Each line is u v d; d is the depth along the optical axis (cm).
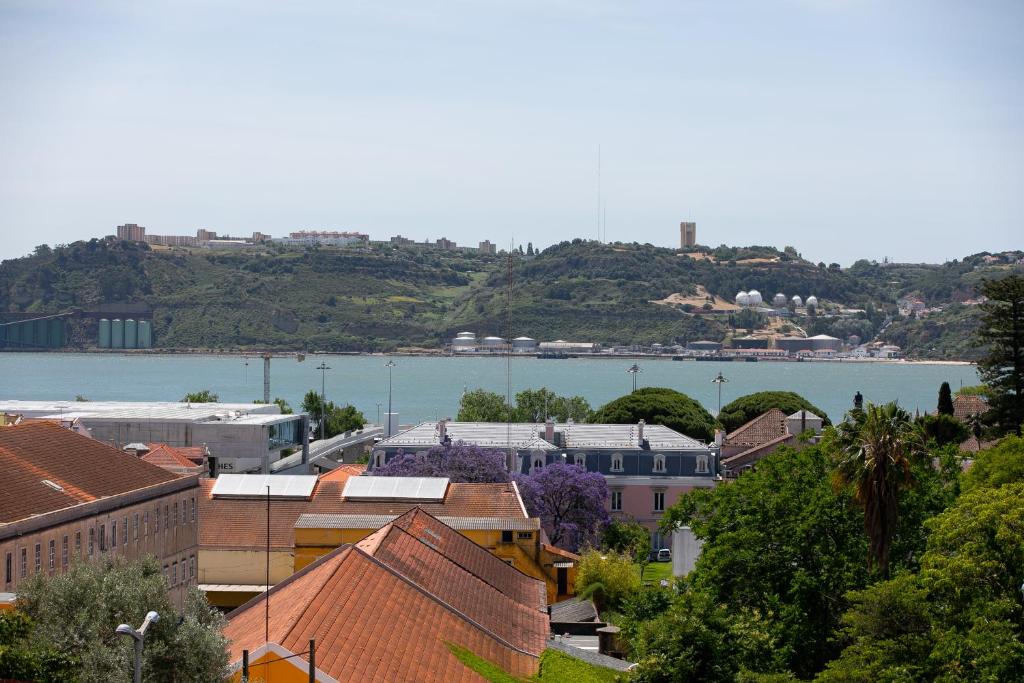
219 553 10112
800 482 8094
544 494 14012
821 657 7219
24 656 4462
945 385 14112
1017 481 7488
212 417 18725
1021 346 12875
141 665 4172
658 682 5950
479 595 7281
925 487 7788
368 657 5197
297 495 10588
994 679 5309
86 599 4891
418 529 8219
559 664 6406
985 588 5919
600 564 10025
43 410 19200
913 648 5875
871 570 7231
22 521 7506
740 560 7638
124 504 8856
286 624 5034
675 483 16025
